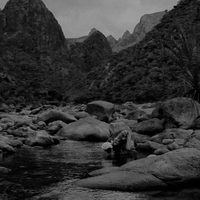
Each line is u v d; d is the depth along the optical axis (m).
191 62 27.45
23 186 10.20
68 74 110.56
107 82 74.25
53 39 130.25
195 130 17.55
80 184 10.19
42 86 93.69
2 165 13.34
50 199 8.89
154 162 10.59
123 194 9.28
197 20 65.12
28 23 128.25
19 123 23.42
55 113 26.83
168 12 83.00
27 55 111.12
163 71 58.72
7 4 131.88
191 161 10.40
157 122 19.45
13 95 74.31
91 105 30.41
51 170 12.55
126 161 14.34
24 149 17.45
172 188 9.87
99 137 21.67
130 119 27.39
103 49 137.38
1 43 111.94
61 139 21.66
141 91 57.25
